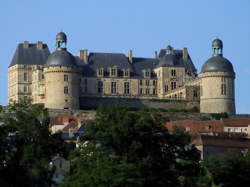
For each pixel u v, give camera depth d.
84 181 170.88
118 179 168.00
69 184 172.62
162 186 176.62
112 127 180.38
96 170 171.62
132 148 178.62
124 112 188.12
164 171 179.00
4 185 182.75
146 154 181.38
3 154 188.00
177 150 187.25
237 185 189.50
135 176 170.62
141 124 182.75
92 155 180.00
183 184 179.00
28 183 186.88
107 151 181.75
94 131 184.88
